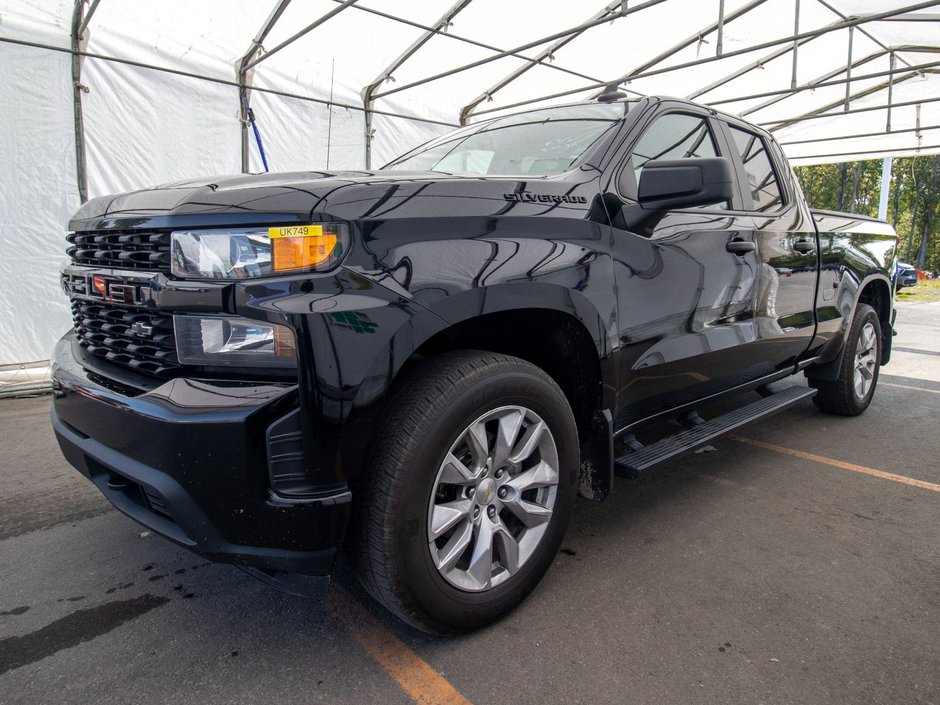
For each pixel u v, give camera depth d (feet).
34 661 5.88
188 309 5.15
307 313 4.78
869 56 31.83
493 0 21.56
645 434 12.58
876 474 10.60
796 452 11.73
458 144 9.63
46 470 11.02
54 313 19.24
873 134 42.86
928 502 9.45
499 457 6.07
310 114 24.75
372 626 6.41
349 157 26.50
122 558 7.89
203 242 5.12
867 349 13.84
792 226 10.69
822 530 8.48
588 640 6.09
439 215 5.63
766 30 27.09
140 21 19.45
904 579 7.22
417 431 5.36
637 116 8.10
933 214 128.67
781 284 10.19
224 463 4.86
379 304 5.06
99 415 5.68
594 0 22.34
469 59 25.64
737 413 9.96
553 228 6.47
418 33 23.13
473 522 6.04
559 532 6.73
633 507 9.26
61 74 18.42
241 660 5.88
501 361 6.03
